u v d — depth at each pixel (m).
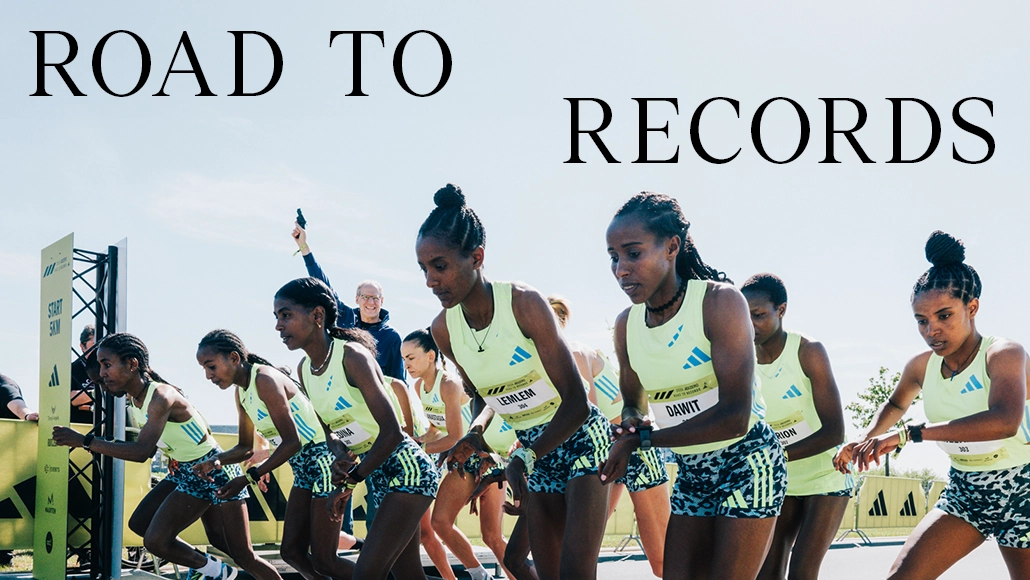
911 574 3.95
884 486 14.74
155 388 5.74
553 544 3.96
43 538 7.43
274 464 5.10
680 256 3.30
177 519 5.75
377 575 4.30
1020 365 3.79
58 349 7.27
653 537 5.34
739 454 3.14
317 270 7.44
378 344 7.36
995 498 3.87
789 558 4.31
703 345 3.12
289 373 6.80
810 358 4.18
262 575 5.83
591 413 3.82
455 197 3.52
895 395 4.49
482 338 3.69
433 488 4.46
